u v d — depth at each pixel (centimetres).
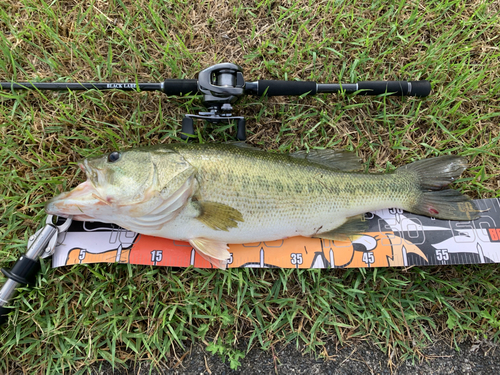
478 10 60
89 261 52
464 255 55
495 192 58
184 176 48
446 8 61
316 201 52
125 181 48
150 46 59
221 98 51
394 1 61
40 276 52
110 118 57
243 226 51
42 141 56
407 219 56
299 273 55
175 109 58
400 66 60
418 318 57
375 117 59
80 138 56
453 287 56
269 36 60
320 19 60
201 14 60
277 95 55
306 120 59
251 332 55
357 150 59
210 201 49
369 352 56
